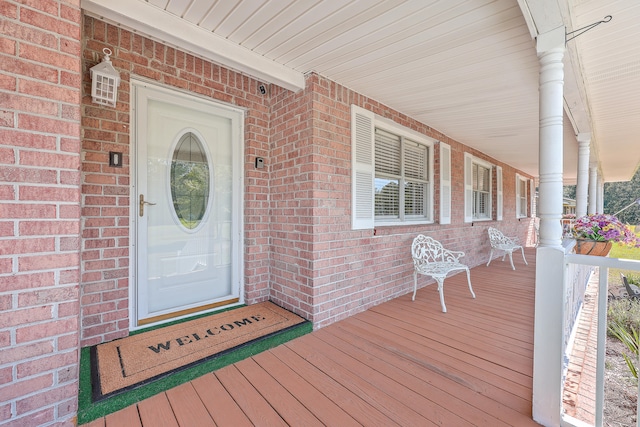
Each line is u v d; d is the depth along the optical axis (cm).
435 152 443
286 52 231
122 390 159
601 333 142
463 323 271
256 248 298
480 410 155
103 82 193
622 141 476
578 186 371
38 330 133
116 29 212
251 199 293
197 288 270
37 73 133
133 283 229
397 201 397
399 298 349
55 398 138
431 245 387
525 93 301
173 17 189
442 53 227
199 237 271
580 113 285
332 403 161
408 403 160
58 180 138
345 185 289
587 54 213
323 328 261
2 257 125
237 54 221
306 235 264
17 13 129
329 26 197
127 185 219
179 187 257
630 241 253
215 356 195
